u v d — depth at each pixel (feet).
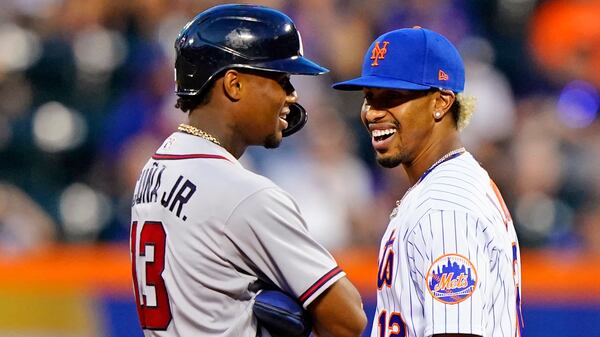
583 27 140.26
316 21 126.31
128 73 122.62
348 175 115.55
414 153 48.01
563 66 139.44
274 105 47.96
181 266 46.19
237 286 46.06
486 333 44.11
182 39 48.01
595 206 120.37
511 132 127.85
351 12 131.13
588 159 123.75
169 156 47.93
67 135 117.91
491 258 44.52
